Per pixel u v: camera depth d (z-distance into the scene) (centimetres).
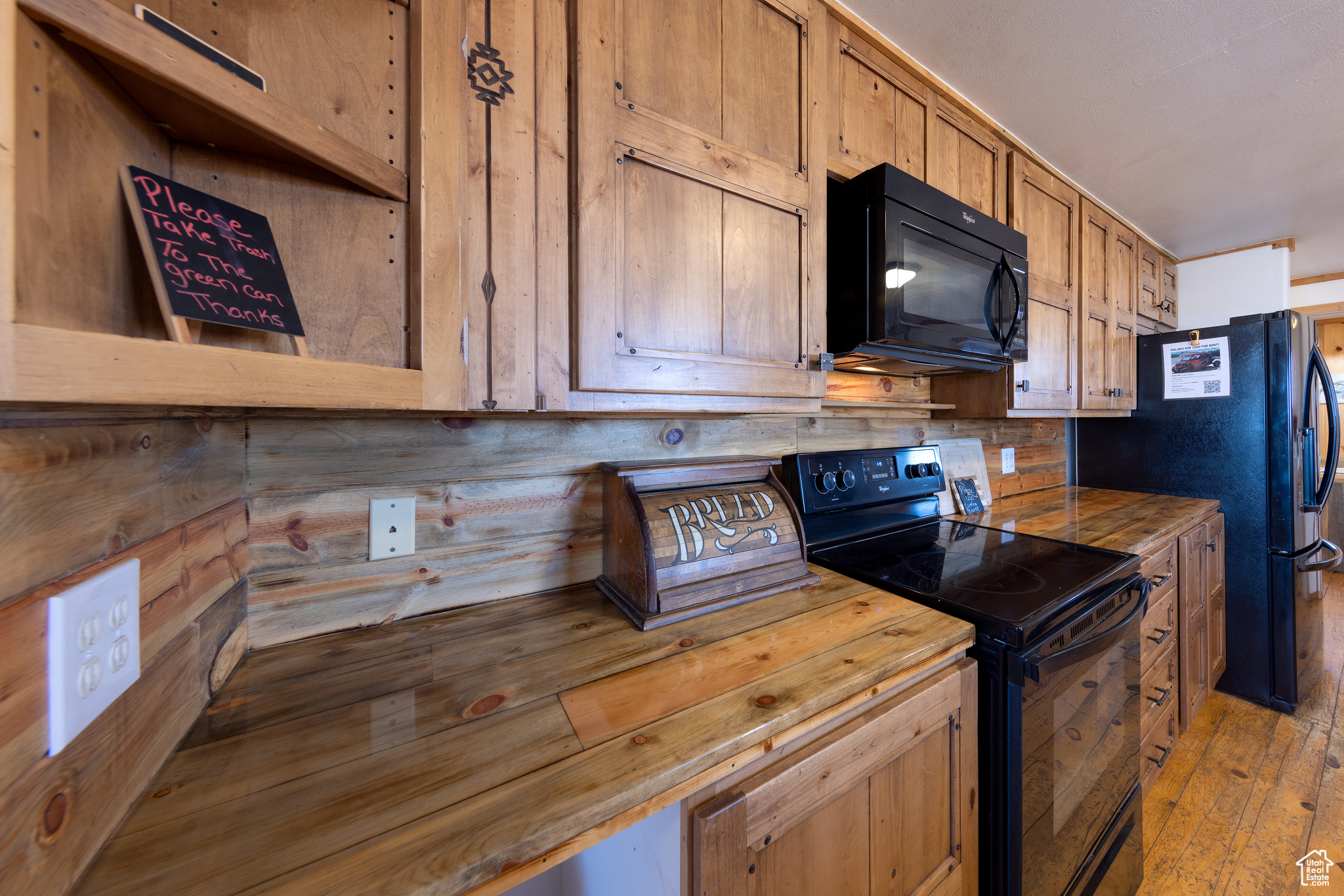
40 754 34
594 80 74
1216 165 190
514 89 67
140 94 41
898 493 160
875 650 78
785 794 62
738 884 58
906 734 76
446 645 79
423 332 58
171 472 54
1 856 30
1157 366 242
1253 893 129
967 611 93
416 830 43
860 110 122
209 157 51
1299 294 363
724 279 90
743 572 98
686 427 122
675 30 84
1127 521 175
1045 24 123
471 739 56
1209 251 283
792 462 140
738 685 68
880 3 116
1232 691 227
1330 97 150
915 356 131
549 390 71
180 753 53
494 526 96
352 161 51
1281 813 156
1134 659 126
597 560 108
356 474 83
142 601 47
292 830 43
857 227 116
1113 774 119
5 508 31
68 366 30
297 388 45
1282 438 210
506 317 66
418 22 58
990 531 156
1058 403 188
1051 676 94
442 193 60
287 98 52
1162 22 122
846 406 158
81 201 36
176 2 46
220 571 66
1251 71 139
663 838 60
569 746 55
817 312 104
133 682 45
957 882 86
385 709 62
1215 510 216
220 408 62
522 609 94
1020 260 146
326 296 55
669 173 83
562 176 72
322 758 52
